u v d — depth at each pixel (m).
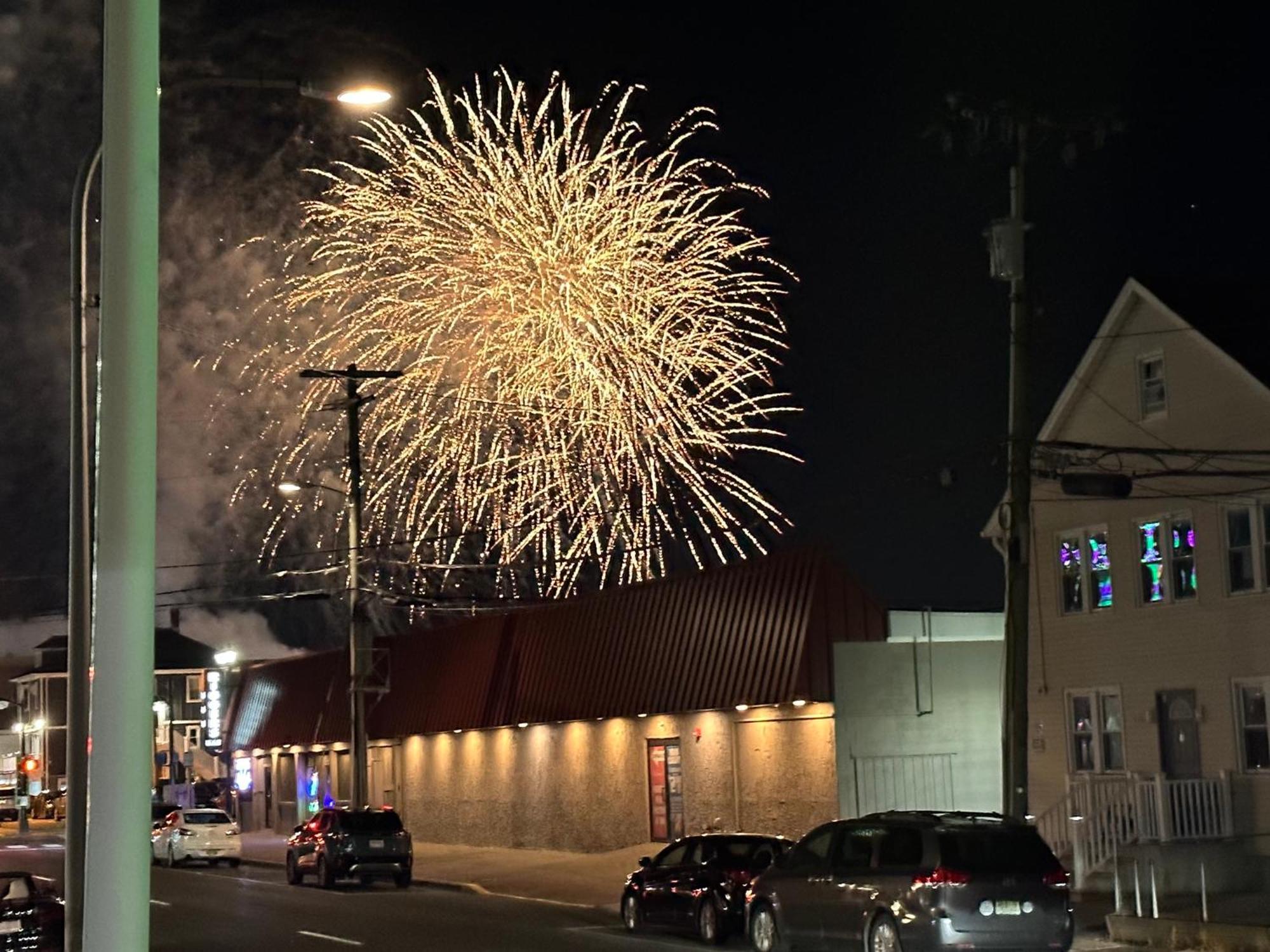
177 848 43.34
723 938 21.70
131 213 6.89
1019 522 22.58
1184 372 28.55
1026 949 17.53
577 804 37.81
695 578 34.22
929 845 17.75
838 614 30.73
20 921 18.47
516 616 41.25
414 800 45.91
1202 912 21.98
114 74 6.93
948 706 31.25
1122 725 29.52
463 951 21.52
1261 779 26.72
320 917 27.20
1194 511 28.34
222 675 62.47
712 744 33.19
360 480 37.91
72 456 16.41
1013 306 22.92
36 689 98.12
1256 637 27.06
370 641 41.56
